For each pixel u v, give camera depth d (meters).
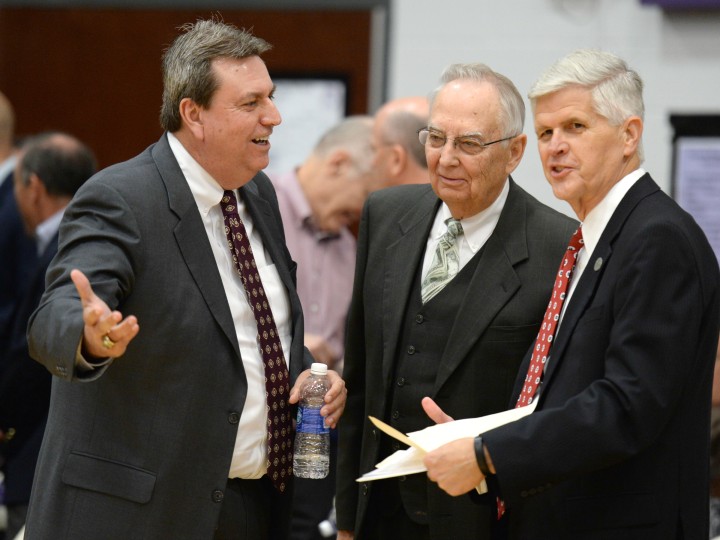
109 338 6.94
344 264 13.38
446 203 8.84
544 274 8.73
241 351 8.38
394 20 15.64
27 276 14.17
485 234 8.92
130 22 17.83
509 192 9.05
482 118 8.52
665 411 7.09
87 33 17.91
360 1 16.66
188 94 8.24
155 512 7.93
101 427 7.95
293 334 8.86
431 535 8.63
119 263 7.69
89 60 17.94
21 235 14.55
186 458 8.02
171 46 8.53
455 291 8.83
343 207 12.98
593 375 7.42
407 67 15.63
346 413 9.55
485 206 8.88
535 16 15.16
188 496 8.03
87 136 18.00
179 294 8.05
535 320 8.64
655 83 14.77
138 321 7.95
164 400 7.99
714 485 10.70
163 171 8.29
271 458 8.52
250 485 8.58
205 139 8.26
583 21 14.98
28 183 13.91
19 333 12.27
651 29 14.75
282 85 16.88
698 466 7.44
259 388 8.45
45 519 7.92
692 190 14.70
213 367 8.12
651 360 7.09
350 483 9.50
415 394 8.83
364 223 9.55
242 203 8.88
